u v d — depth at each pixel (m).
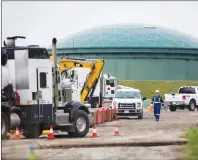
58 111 49.12
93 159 33.75
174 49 198.00
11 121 45.31
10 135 51.12
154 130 56.62
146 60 195.25
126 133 53.06
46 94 47.66
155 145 41.69
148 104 132.12
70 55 194.25
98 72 83.81
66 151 38.03
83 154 36.25
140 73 194.25
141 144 41.53
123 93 84.50
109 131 56.19
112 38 198.62
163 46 197.12
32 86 46.59
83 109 51.28
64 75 65.31
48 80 47.84
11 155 35.53
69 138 48.38
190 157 33.81
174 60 198.75
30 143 42.44
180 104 107.56
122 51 192.88
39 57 47.22
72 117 49.53
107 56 193.00
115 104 80.75
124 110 80.44
